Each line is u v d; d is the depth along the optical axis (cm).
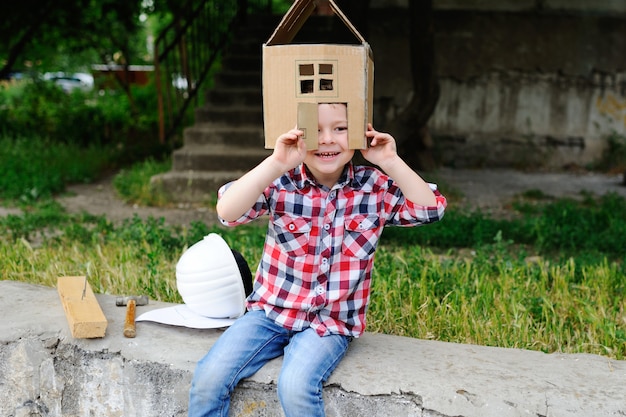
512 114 1220
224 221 256
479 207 773
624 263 479
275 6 1716
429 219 257
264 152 862
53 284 422
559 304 390
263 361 266
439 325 352
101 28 1393
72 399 304
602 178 1134
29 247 485
